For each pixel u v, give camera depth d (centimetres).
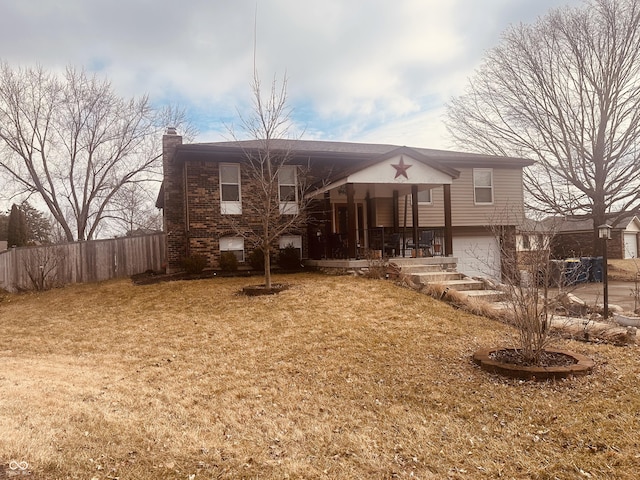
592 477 346
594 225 2123
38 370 660
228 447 409
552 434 423
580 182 2127
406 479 361
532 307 609
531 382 551
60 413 466
